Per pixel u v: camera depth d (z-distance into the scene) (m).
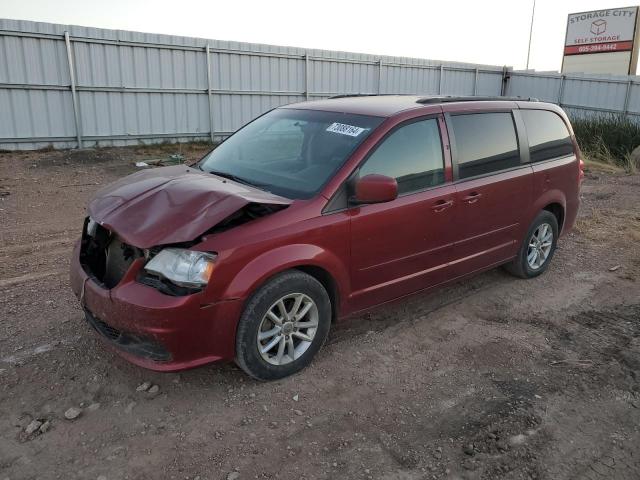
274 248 3.43
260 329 3.49
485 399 3.57
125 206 3.55
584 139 17.38
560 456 3.06
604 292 5.43
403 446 3.10
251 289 3.34
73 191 9.82
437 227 4.38
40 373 3.64
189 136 15.92
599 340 4.43
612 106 20.14
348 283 3.91
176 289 3.20
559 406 3.52
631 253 6.64
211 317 3.27
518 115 5.25
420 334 4.43
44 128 13.52
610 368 3.99
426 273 4.45
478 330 4.54
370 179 3.66
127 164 12.76
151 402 3.40
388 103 4.58
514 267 5.52
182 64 15.27
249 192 3.61
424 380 3.77
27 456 2.91
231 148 4.75
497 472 2.92
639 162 15.02
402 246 4.16
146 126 15.09
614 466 3.01
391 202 4.05
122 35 14.05
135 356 3.36
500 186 4.88
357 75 18.94
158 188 3.69
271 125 4.77
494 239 5.02
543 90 22.23
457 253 4.67
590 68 26.00
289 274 3.54
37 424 3.14
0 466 2.83
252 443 3.07
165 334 3.16
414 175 4.24
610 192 10.80
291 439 3.12
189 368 3.29
